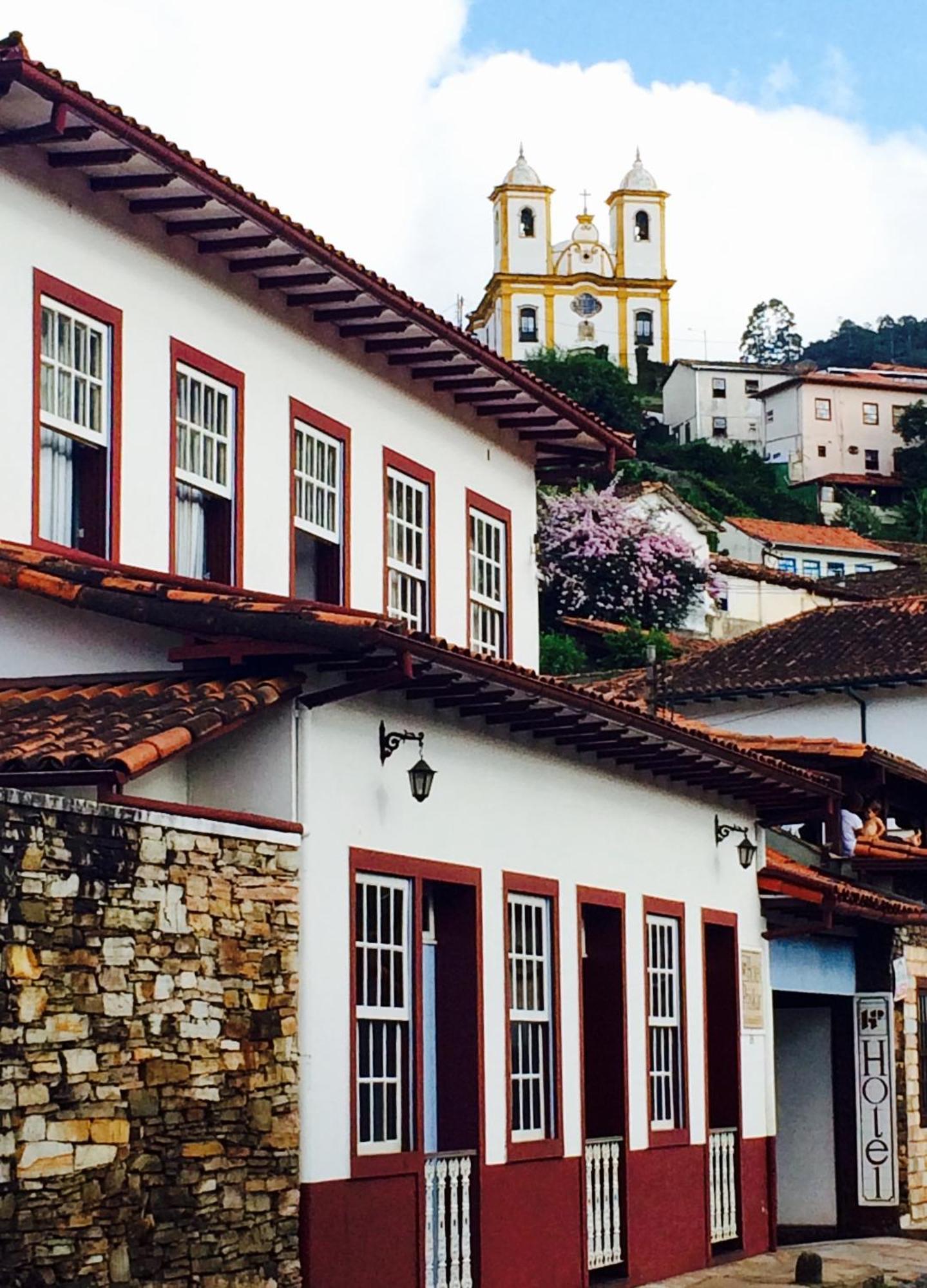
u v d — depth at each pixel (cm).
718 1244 1955
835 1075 2228
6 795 1012
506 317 12288
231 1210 1173
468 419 2048
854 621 3722
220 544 1623
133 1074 1093
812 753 2383
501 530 2119
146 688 1266
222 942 1189
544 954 1641
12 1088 998
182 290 1574
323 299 1700
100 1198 1057
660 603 6094
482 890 1530
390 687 1349
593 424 2116
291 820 1281
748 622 6275
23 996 1011
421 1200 1385
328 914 1302
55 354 1443
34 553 1337
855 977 2242
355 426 1819
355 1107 1312
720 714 3638
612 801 1783
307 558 1781
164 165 1420
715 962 2014
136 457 1508
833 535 8100
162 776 1265
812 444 10531
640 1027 1798
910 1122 2239
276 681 1270
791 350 15875
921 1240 2178
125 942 1096
